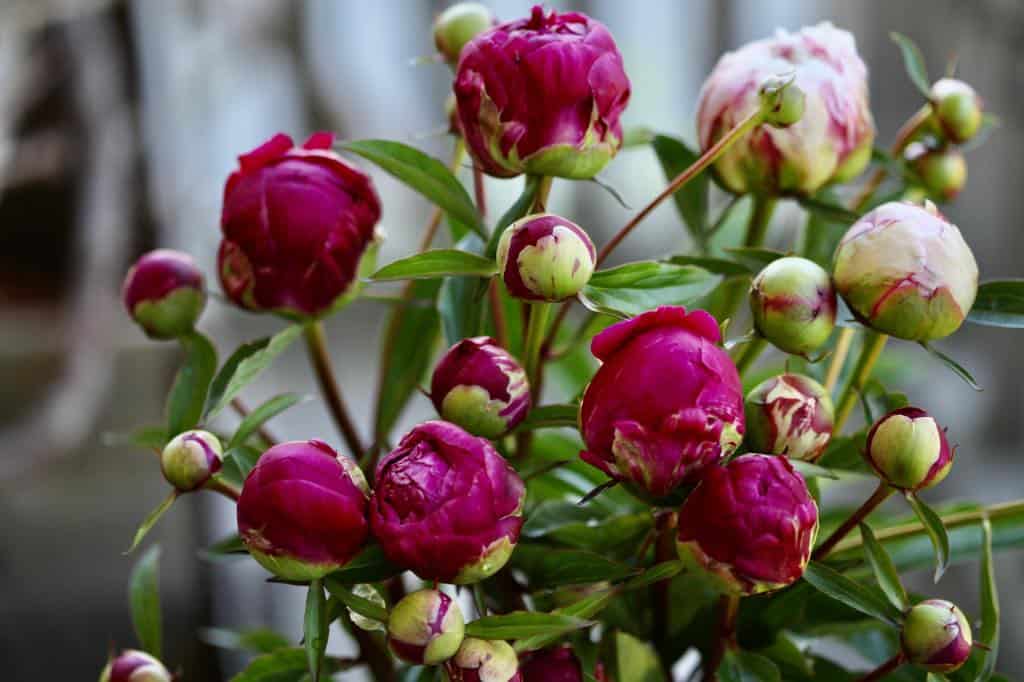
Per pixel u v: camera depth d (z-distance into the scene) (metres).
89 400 1.94
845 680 1.18
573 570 1.15
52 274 2.11
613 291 1.12
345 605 1.10
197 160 2.05
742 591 1.07
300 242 1.14
